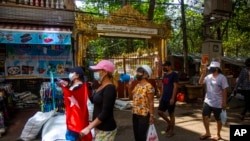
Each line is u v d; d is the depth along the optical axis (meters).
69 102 4.30
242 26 21.47
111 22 12.39
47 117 6.21
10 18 10.49
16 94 10.33
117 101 11.05
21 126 7.64
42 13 11.02
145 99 4.47
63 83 5.59
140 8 22.06
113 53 28.94
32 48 11.05
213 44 13.18
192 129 7.39
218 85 5.97
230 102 12.32
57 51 11.41
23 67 10.92
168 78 6.39
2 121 7.01
